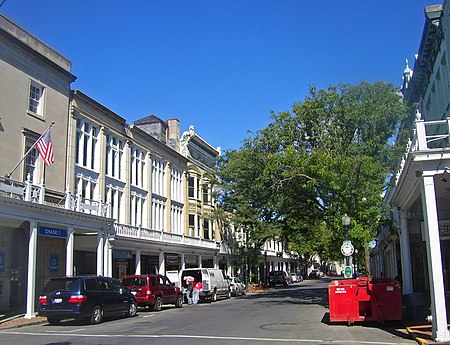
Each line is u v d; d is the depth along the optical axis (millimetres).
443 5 20594
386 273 49875
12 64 23938
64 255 27172
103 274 26000
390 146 25062
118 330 15664
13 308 23172
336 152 24281
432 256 12070
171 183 42375
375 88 25594
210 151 51438
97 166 31078
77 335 14336
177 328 15914
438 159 12367
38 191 22188
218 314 21500
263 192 29234
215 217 47562
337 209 23531
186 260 41062
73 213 22844
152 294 24250
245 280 53469
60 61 28016
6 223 20906
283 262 89250
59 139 27203
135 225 35406
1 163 22766
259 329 15312
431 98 24875
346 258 24203
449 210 19750
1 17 23453
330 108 25562
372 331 14562
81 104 29594
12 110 23734
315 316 19438
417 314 16438
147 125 42062
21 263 24141
